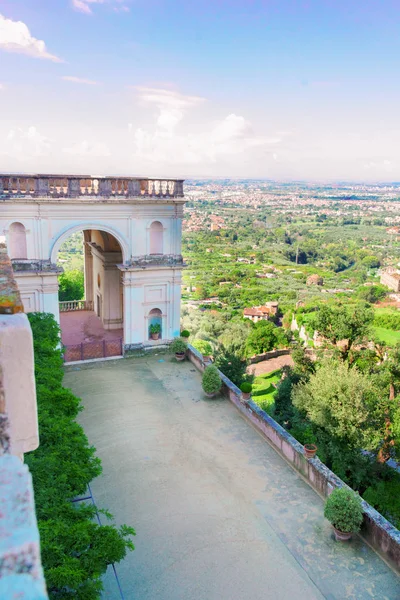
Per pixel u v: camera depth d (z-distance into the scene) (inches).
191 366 1113.4
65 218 1010.7
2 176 941.8
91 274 1451.8
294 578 533.3
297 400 909.8
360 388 837.8
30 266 999.0
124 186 1053.2
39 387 586.9
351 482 860.0
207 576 532.4
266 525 614.2
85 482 444.5
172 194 1098.1
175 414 893.2
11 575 79.5
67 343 1194.0
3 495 92.4
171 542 579.8
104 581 519.8
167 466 732.7
